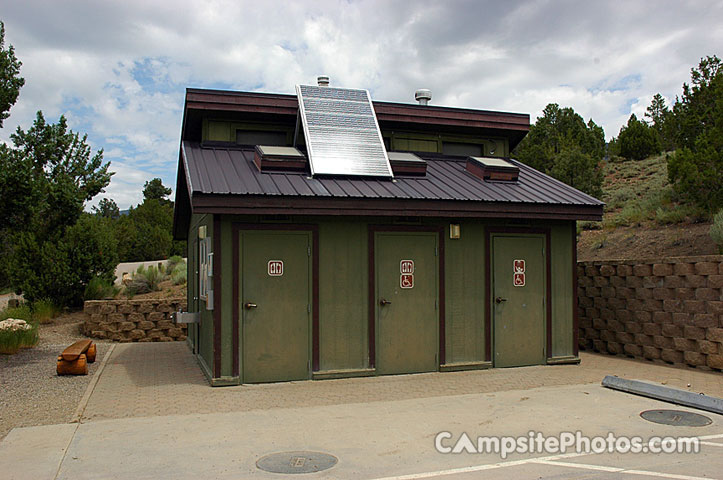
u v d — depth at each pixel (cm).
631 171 3353
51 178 1586
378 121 1134
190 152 1010
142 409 711
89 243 1728
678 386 830
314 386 841
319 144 993
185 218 1369
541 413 685
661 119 4275
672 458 526
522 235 1007
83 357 941
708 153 1714
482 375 923
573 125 3366
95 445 563
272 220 869
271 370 862
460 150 1245
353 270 908
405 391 811
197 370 986
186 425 634
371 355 909
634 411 694
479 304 977
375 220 922
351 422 646
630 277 1095
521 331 998
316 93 1103
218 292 841
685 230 1830
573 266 1040
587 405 724
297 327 876
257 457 529
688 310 972
